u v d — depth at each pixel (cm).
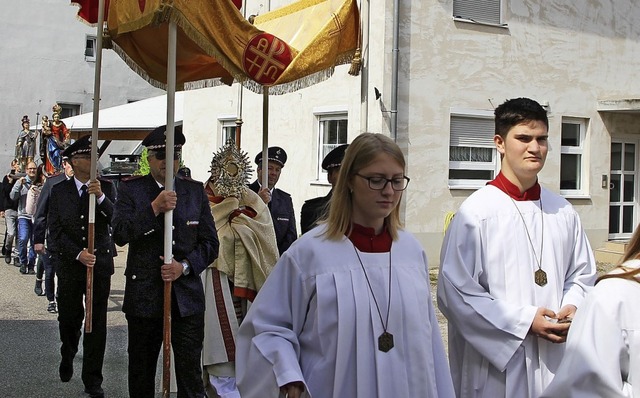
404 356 293
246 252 578
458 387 387
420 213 1345
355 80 1359
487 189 391
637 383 240
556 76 1505
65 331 646
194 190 527
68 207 634
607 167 1588
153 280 502
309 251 299
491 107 1421
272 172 701
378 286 295
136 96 3100
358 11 618
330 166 596
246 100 1656
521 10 1455
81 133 1902
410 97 1336
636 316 244
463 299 369
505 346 356
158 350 524
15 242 1461
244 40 536
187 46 619
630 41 1603
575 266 389
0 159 2827
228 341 570
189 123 1856
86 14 640
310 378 290
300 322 298
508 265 374
